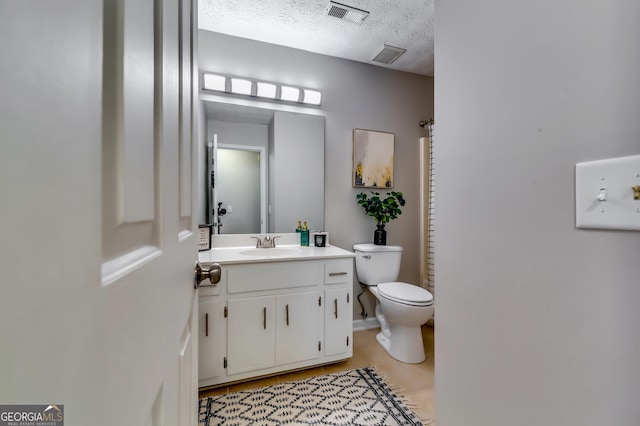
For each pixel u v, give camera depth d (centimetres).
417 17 185
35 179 18
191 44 72
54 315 20
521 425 63
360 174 247
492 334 71
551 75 57
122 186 30
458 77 80
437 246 89
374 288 224
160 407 44
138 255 35
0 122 16
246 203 214
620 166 46
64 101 21
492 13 70
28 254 18
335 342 186
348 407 148
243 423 136
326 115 236
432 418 141
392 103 259
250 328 165
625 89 46
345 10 179
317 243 219
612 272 48
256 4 173
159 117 42
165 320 46
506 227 67
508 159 66
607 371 49
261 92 211
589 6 51
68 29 21
